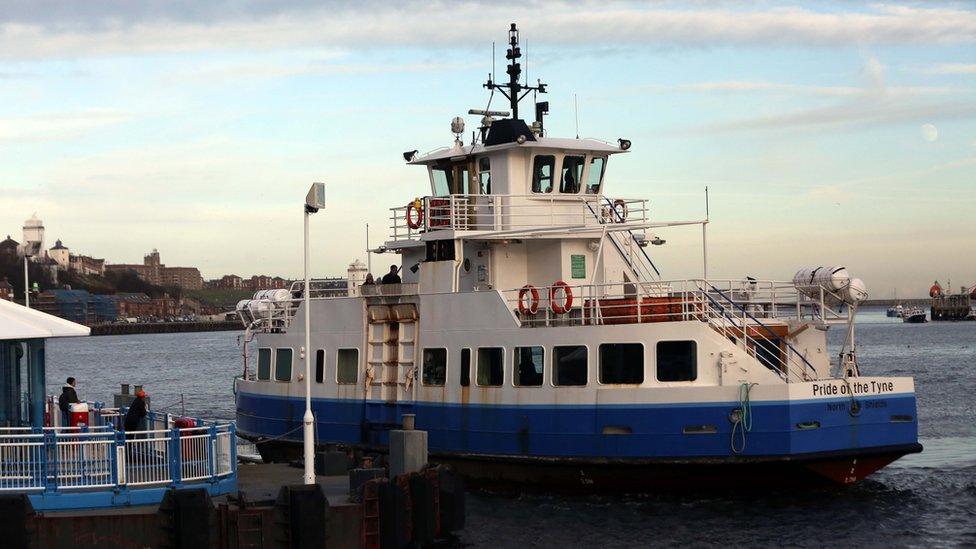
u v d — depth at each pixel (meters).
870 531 30.17
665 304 31.98
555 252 37.50
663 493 32.56
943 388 76.38
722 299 32.78
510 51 40.50
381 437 37.16
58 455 24.78
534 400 33.44
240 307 44.94
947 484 36.19
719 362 31.36
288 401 40.28
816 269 33.94
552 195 38.53
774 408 30.66
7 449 24.95
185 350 196.50
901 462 41.16
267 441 40.25
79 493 24.73
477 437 34.69
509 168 38.03
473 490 35.16
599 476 32.59
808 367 34.19
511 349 34.09
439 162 40.38
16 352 28.88
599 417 32.28
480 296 34.88
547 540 29.59
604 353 32.44
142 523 23.72
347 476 30.58
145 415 28.98
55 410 33.25
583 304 33.91
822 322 33.88
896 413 32.25
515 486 34.31
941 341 166.00
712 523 30.69
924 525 30.80
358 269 42.12
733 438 30.91
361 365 37.81
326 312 39.06
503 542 29.48
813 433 30.94
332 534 24.94
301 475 30.94
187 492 23.73
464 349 35.22
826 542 29.20
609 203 39.28
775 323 33.84
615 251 38.19
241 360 148.75
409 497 27.09
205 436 26.67
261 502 24.80
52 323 28.41
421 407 36.16
